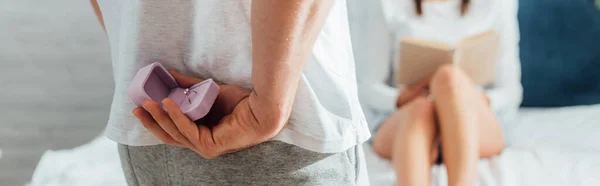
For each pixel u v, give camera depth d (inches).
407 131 52.1
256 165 26.3
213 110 26.4
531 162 57.9
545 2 72.2
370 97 65.6
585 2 71.4
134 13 25.9
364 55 67.1
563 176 54.7
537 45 73.0
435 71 57.8
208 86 25.1
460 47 57.6
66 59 70.6
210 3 25.1
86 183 54.1
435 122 54.6
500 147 59.7
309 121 25.7
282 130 25.8
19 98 70.6
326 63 26.2
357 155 28.4
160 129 25.5
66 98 71.3
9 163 71.2
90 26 70.3
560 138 63.6
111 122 27.5
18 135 71.0
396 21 65.0
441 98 52.7
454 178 48.9
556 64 73.0
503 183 53.1
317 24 22.2
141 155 28.0
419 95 59.6
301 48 21.7
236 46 25.6
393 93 63.9
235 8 25.0
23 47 69.7
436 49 56.5
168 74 26.4
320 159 26.9
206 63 26.5
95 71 71.3
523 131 66.5
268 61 21.2
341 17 27.5
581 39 72.2
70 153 60.7
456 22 64.6
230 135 24.1
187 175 27.2
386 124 59.7
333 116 26.7
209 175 26.8
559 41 72.7
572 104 73.5
